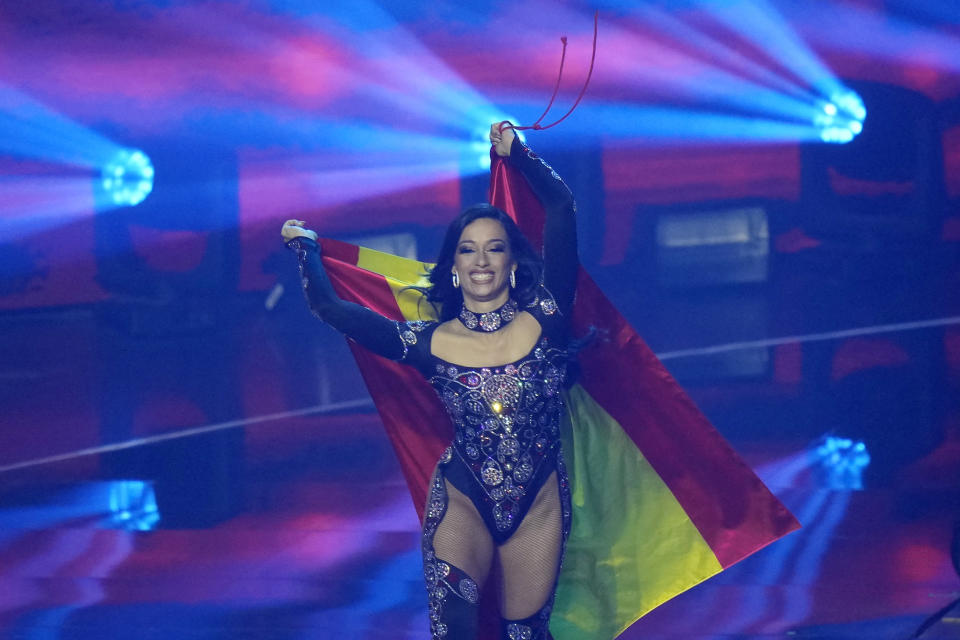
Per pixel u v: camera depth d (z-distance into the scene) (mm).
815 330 39125
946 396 29781
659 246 48750
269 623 15898
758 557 18344
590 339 12930
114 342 45562
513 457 11633
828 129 46000
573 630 13438
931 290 42219
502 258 11922
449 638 11438
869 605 15766
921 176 45000
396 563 18781
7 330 48250
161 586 17797
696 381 33469
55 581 18203
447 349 11867
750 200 48031
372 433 30031
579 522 13445
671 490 13289
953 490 21875
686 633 15000
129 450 28938
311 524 21531
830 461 24688
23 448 29781
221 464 27109
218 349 44031
